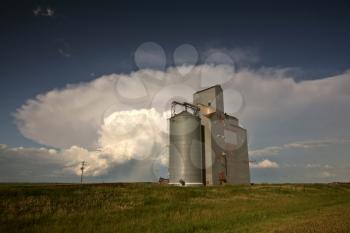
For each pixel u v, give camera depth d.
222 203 27.61
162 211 21.84
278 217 19.30
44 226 16.59
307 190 49.38
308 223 16.45
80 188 29.00
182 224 16.64
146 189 32.47
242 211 21.86
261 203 28.45
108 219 18.41
